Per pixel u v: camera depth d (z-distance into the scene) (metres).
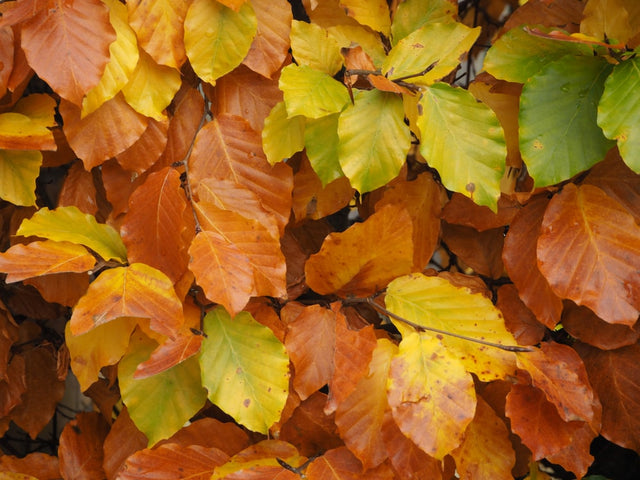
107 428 0.84
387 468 0.74
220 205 0.73
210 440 0.77
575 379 0.73
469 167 0.70
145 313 0.68
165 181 0.71
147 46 0.71
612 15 0.73
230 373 0.72
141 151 0.74
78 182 0.78
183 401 0.75
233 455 0.77
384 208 0.73
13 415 0.85
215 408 0.81
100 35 0.68
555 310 0.75
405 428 0.69
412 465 0.72
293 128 0.73
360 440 0.73
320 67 0.72
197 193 0.73
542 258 0.73
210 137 0.74
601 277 0.72
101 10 0.68
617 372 0.77
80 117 0.72
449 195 0.83
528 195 0.75
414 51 0.71
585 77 0.71
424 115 0.70
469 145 0.70
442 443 0.69
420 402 0.70
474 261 0.81
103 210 0.81
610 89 0.68
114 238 0.74
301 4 0.86
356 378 0.72
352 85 0.72
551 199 0.74
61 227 0.72
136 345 0.75
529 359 0.73
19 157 0.73
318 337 0.73
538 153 0.71
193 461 0.74
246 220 0.72
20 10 0.68
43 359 0.86
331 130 0.72
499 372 0.73
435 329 0.73
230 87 0.75
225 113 0.75
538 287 0.75
